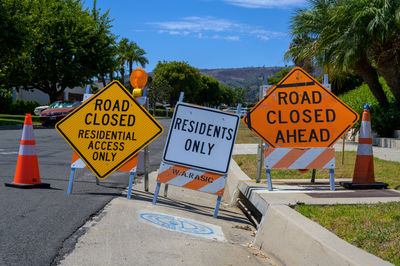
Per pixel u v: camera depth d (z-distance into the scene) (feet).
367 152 20.29
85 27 103.30
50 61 100.78
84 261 11.34
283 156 19.74
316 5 46.85
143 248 12.61
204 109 18.93
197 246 13.34
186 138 18.86
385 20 40.16
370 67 48.21
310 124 20.03
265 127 19.89
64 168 27.63
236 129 18.84
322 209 15.34
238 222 18.48
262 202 17.20
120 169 19.74
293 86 20.17
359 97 59.11
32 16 88.94
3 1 75.00
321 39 46.01
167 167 18.78
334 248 10.71
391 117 44.24
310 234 11.89
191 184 18.63
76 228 14.03
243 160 32.68
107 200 18.38
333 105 20.11
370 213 14.33
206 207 21.02
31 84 110.83
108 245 12.65
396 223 12.88
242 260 12.63
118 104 20.02
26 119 20.58
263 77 21.18
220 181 18.56
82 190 20.52
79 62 104.99
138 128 19.85
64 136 19.88
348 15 43.29
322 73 48.91
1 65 88.38
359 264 9.59
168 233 14.42
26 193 18.89
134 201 18.81
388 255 10.57
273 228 14.29
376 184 19.99
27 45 81.10
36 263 10.99
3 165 27.09
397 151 36.55
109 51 108.17
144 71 21.33
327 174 24.97
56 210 16.15
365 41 42.57
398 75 45.70
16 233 13.20
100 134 19.94
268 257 13.43
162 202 19.75
